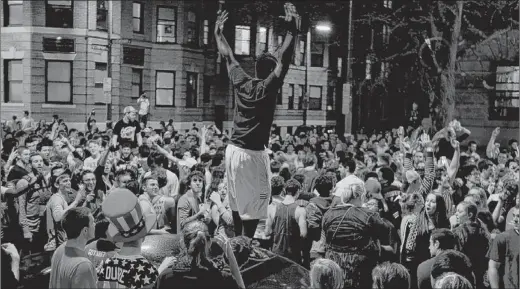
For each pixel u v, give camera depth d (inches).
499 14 1273.4
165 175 363.6
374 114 1857.8
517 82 1278.3
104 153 396.8
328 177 327.9
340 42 1765.5
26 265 230.7
